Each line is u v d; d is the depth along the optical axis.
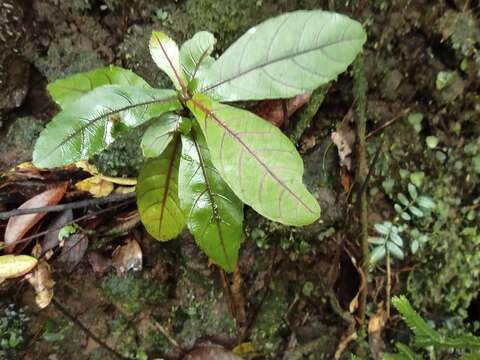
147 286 2.01
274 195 1.18
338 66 1.16
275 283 2.13
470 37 1.94
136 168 1.89
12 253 1.77
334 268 2.12
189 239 1.96
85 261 1.91
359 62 1.90
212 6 1.80
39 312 1.90
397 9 1.90
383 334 2.17
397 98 2.08
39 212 1.74
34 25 1.75
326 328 2.15
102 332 1.98
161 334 2.05
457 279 2.22
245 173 1.20
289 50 1.19
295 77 1.20
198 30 1.83
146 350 2.03
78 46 1.83
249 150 1.20
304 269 2.13
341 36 1.14
